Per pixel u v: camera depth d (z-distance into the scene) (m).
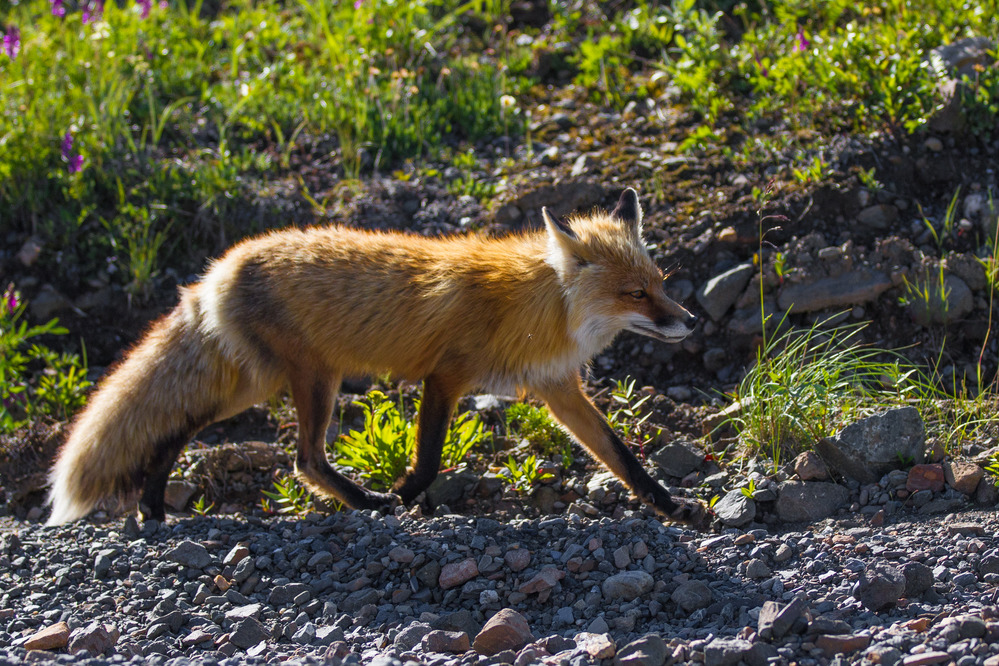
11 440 12.27
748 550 8.76
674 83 16.88
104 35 19.44
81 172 15.57
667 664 6.91
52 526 10.33
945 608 7.37
